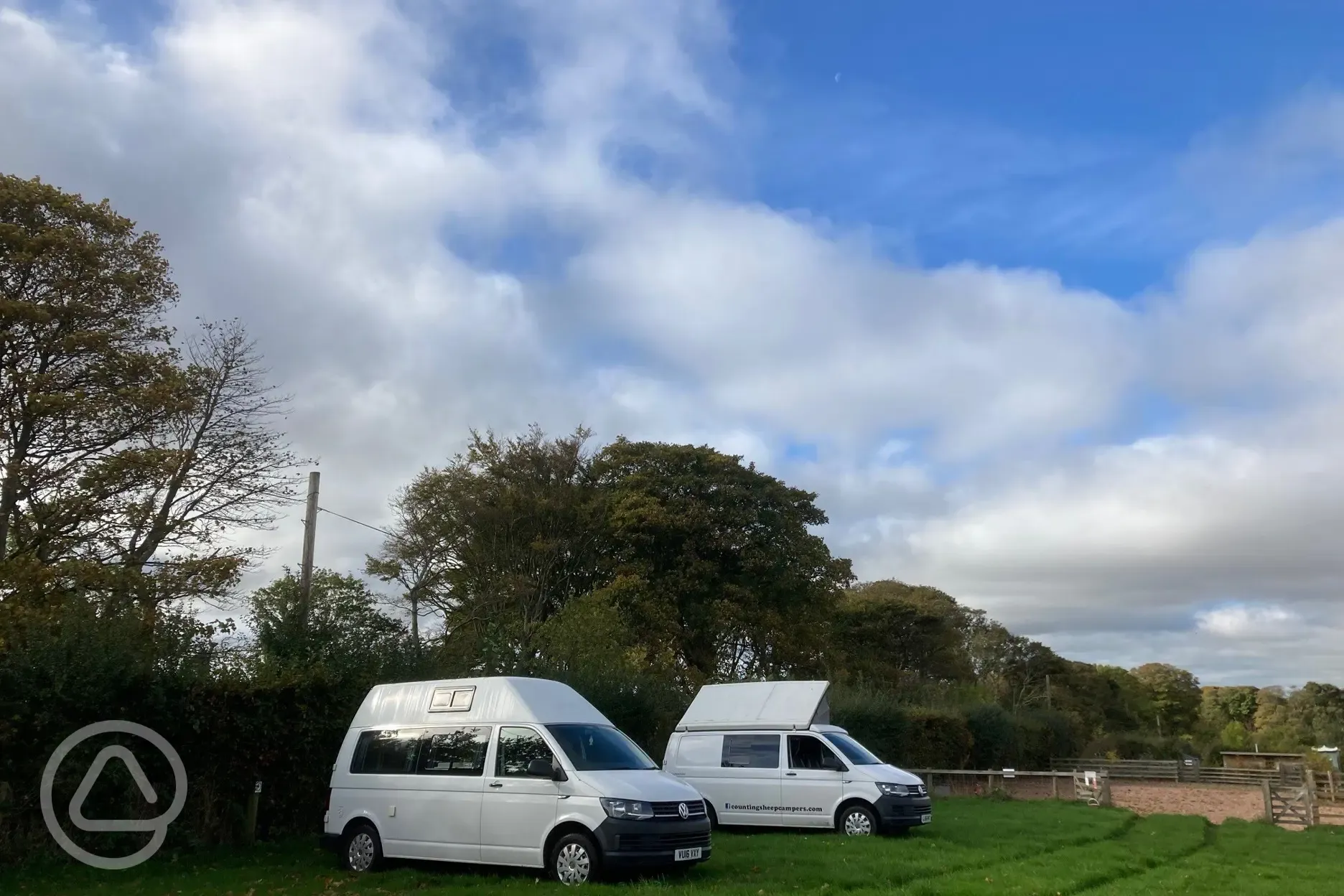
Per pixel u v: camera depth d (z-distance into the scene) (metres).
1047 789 35.81
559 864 11.51
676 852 11.56
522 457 37.81
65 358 22.50
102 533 21.62
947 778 32.50
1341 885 12.17
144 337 24.12
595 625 26.42
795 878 11.75
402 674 17.80
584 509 38.09
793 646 39.69
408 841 12.57
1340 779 34.59
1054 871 12.89
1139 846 16.48
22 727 12.43
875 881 11.71
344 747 13.79
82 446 22.33
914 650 60.56
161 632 14.70
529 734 12.39
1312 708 83.19
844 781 17.06
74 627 13.56
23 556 19.73
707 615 37.31
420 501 36.97
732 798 17.88
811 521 42.66
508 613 33.66
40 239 21.98
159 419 23.03
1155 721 87.81
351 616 18.33
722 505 39.47
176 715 13.87
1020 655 76.12
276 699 15.03
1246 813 26.92
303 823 15.74
